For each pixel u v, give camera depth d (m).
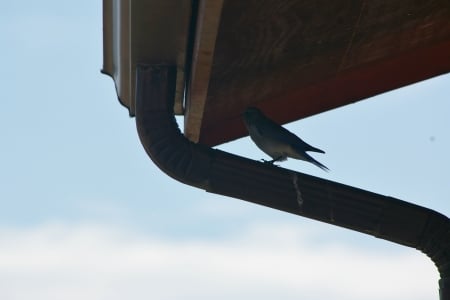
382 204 12.59
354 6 11.99
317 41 12.71
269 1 11.39
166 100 12.91
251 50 12.50
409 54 14.02
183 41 12.39
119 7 11.88
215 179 12.82
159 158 12.84
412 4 12.36
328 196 12.67
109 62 14.02
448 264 12.49
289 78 13.76
